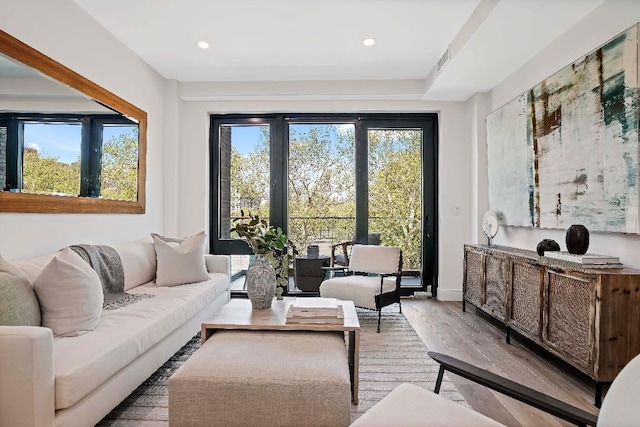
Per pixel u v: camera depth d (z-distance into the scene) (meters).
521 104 3.55
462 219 4.80
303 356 1.80
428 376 2.51
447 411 1.28
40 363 1.45
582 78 2.70
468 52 3.36
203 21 3.21
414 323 3.76
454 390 2.31
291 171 5.00
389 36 3.46
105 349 1.80
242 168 5.04
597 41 2.64
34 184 2.51
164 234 4.59
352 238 4.98
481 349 3.04
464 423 1.21
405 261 5.01
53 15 2.68
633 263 2.37
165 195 4.61
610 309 2.13
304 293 4.89
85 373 1.62
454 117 4.80
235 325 2.16
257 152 5.02
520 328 3.00
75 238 2.94
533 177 3.37
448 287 4.80
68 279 1.98
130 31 3.39
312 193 5.00
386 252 4.16
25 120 2.43
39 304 1.94
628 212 2.30
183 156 4.82
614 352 2.14
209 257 3.99
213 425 1.62
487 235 4.10
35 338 1.44
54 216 2.71
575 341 2.34
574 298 2.35
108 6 2.96
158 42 3.60
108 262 2.89
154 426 1.89
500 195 4.00
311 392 1.61
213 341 2.00
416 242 5.01
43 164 2.59
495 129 4.11
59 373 1.54
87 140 3.04
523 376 2.54
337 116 4.97
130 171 3.75
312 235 4.99
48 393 1.48
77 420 1.60
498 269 3.39
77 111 2.93
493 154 4.16
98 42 3.22
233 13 3.07
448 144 4.80
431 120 4.99
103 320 2.22
